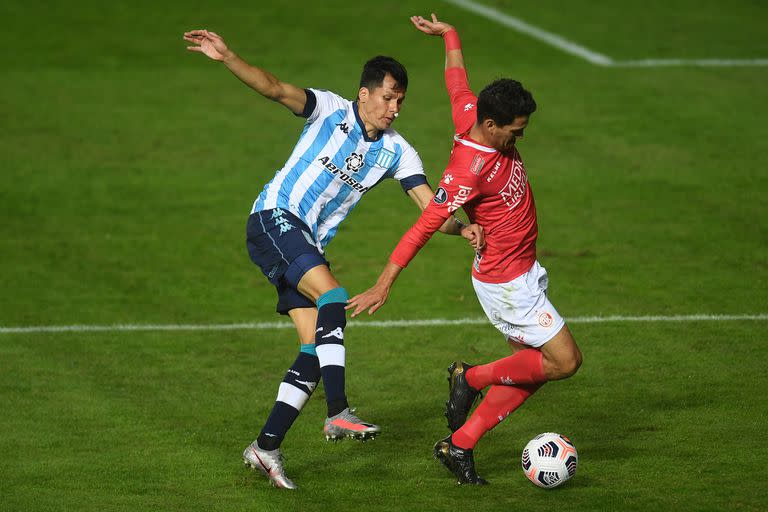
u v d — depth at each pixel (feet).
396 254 59.41
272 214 64.28
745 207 123.03
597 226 118.42
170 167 137.69
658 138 146.51
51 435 70.54
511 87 57.52
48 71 172.76
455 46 70.08
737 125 150.82
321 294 61.82
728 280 102.37
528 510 58.75
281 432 62.34
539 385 62.64
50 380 80.79
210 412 75.05
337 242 115.65
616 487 61.57
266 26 195.42
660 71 174.09
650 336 88.79
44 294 100.73
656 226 118.01
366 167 65.16
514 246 61.16
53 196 127.75
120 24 196.34
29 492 61.46
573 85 167.73
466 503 59.98
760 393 76.13
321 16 201.46
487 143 58.95
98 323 93.71
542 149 143.43
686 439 68.54
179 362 85.05
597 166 137.28
